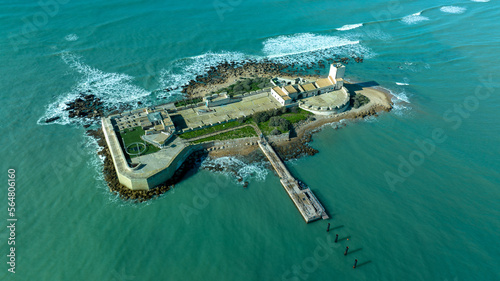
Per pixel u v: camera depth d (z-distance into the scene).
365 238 71.25
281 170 85.62
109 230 69.69
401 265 66.50
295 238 70.44
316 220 74.50
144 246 66.94
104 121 93.88
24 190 77.50
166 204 75.69
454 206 79.19
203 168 85.50
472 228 74.12
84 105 106.06
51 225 70.12
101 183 80.06
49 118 99.88
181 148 85.81
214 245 67.94
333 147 95.31
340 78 113.69
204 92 114.75
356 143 97.25
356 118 106.94
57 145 90.69
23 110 101.94
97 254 65.19
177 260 64.88
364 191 82.06
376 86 125.06
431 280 64.25
